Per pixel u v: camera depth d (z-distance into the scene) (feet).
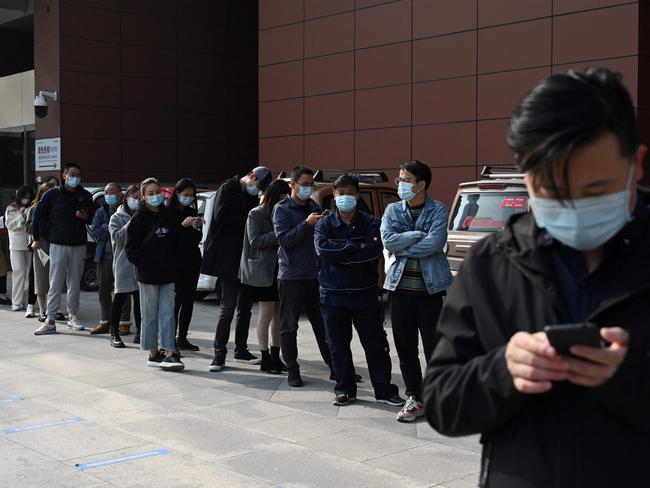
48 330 34.01
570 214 5.48
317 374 25.99
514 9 47.14
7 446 18.06
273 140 61.72
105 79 71.05
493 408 5.76
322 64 58.23
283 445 18.15
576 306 5.83
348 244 21.21
